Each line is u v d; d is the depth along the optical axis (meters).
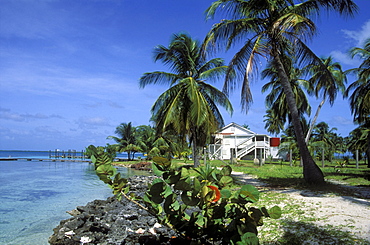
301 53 12.67
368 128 28.25
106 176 4.22
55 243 5.88
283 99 26.59
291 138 41.09
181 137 23.34
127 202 9.97
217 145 46.12
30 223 7.91
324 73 12.68
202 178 4.09
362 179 14.93
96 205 9.77
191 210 6.37
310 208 6.79
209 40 12.91
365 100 18.69
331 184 11.56
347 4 10.99
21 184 17.58
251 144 43.94
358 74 20.67
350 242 4.30
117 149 54.62
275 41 12.39
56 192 14.14
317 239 4.57
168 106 19.33
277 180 13.71
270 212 3.42
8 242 6.17
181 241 4.16
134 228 6.61
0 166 38.00
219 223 3.71
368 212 6.09
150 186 4.23
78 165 43.34
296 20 10.39
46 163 48.28
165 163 3.86
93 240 5.73
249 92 11.57
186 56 20.30
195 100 17.14
